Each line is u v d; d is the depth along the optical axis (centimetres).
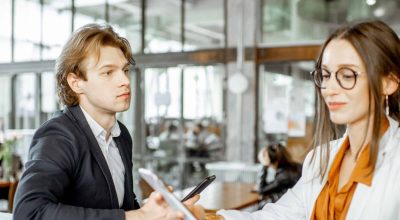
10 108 964
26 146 697
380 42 103
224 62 782
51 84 930
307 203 127
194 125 804
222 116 788
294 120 743
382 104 105
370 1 721
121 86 127
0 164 597
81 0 913
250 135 766
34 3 949
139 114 838
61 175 114
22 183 110
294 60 739
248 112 768
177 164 812
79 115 129
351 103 106
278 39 770
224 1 791
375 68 103
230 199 422
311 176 127
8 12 970
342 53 105
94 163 126
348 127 114
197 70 805
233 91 761
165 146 822
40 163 113
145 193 418
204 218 130
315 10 745
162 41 842
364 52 103
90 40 125
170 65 818
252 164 746
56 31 928
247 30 769
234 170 734
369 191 107
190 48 818
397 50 105
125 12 873
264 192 424
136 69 841
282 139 750
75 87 128
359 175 109
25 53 955
